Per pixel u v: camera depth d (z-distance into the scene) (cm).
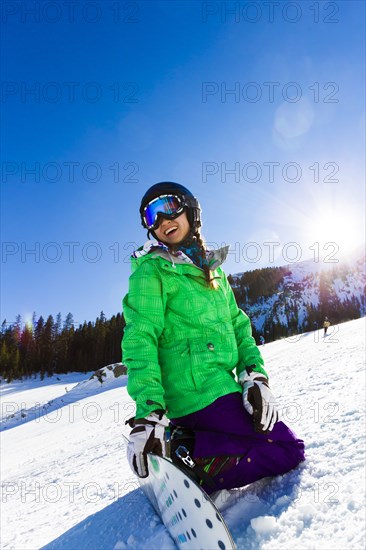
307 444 158
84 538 137
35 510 232
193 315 142
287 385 456
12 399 4784
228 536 76
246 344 156
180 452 124
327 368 527
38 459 724
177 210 154
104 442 589
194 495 86
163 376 139
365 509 97
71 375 6994
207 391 133
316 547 87
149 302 139
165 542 107
